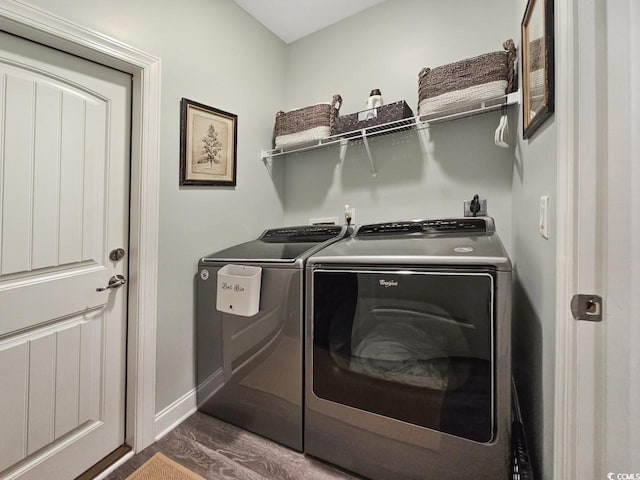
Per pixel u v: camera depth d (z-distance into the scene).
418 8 1.89
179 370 1.59
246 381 1.50
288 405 1.38
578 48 0.62
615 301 0.61
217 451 1.38
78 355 1.26
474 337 1.03
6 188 1.05
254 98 2.10
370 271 1.19
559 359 0.69
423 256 1.12
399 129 1.85
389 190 2.01
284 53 2.40
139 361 1.41
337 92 2.19
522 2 1.33
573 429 0.65
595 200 0.62
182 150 1.59
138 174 1.40
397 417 1.16
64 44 1.14
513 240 1.59
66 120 1.20
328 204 2.25
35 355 1.13
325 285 1.28
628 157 0.59
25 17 1.01
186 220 1.63
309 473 1.26
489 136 1.71
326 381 1.29
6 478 1.06
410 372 1.14
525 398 1.30
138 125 1.39
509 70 1.45
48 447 1.17
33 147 1.11
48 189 1.16
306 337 1.33
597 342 0.63
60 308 1.19
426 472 1.12
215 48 1.79
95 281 1.31
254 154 2.11
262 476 1.25
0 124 1.03
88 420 1.29
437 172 1.85
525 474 0.92
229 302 1.45
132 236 1.41
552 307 0.83
